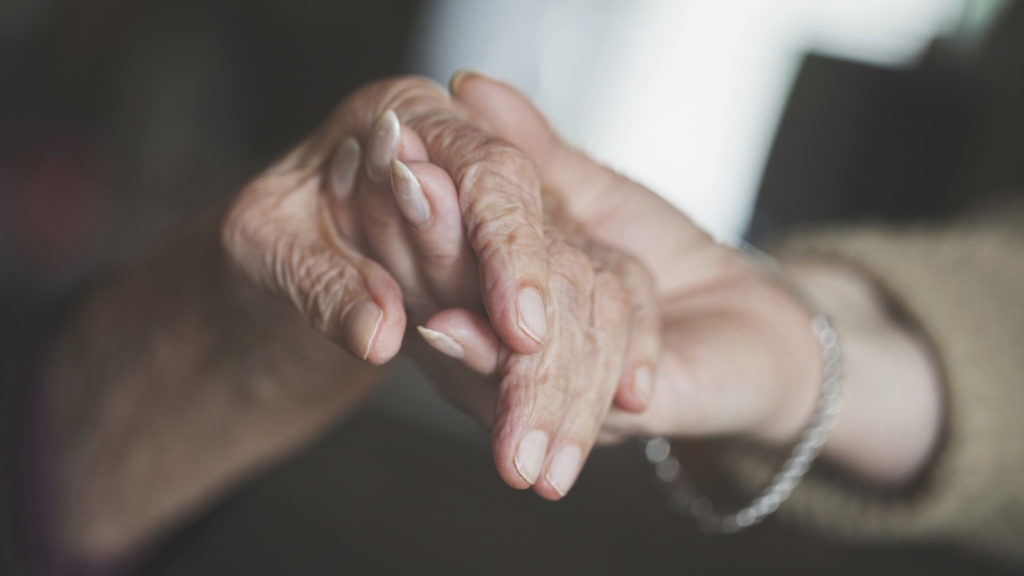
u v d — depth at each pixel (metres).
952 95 1.93
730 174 2.33
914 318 0.74
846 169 2.08
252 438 0.73
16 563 0.76
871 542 0.74
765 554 1.67
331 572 1.51
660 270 0.66
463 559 1.60
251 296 0.62
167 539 0.82
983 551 0.74
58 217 2.38
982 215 0.88
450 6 2.79
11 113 2.64
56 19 2.79
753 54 2.31
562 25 2.61
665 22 2.44
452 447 1.96
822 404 0.65
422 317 0.55
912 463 0.71
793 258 0.83
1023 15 1.83
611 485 1.88
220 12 2.93
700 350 0.61
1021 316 0.72
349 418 1.98
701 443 0.68
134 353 0.73
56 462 0.77
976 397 0.70
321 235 0.55
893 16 2.06
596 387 0.52
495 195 0.51
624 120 2.53
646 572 1.60
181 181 2.83
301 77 2.95
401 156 0.53
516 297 0.49
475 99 0.62
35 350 0.79
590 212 0.65
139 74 2.88
